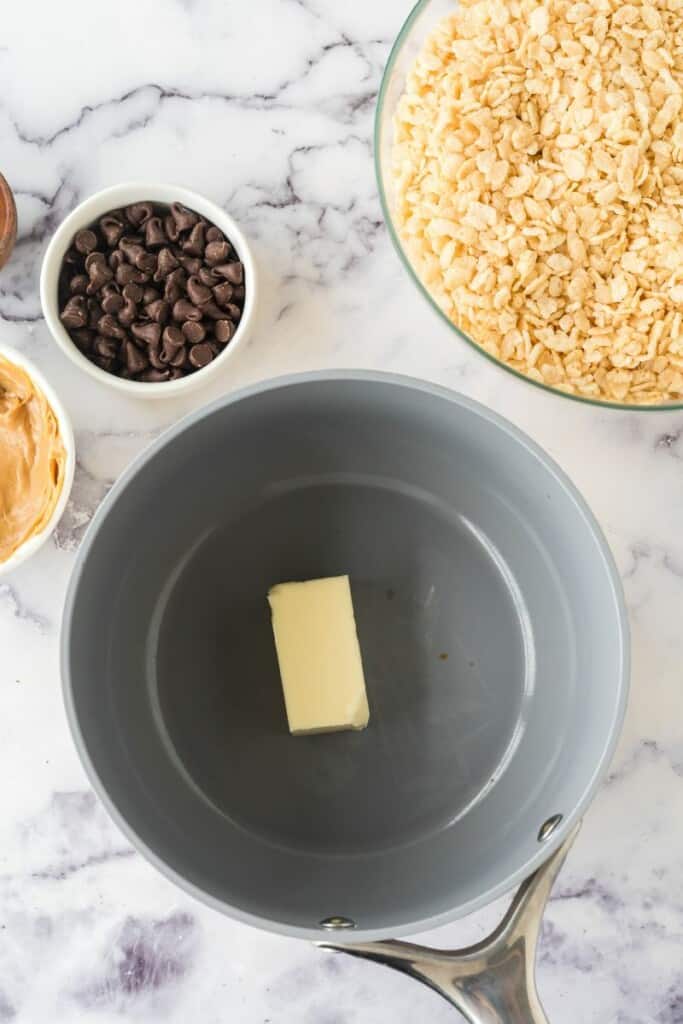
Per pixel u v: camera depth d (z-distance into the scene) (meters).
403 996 0.69
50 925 0.70
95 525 0.61
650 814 0.70
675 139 0.65
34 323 0.71
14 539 0.69
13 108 0.71
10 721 0.70
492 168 0.65
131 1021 0.69
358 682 0.67
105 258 0.69
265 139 0.71
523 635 0.69
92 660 0.64
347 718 0.67
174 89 0.71
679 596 0.70
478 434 0.64
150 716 0.68
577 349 0.66
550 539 0.66
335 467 0.70
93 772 0.60
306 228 0.71
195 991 0.69
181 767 0.68
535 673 0.69
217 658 0.69
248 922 0.59
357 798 0.68
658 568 0.71
